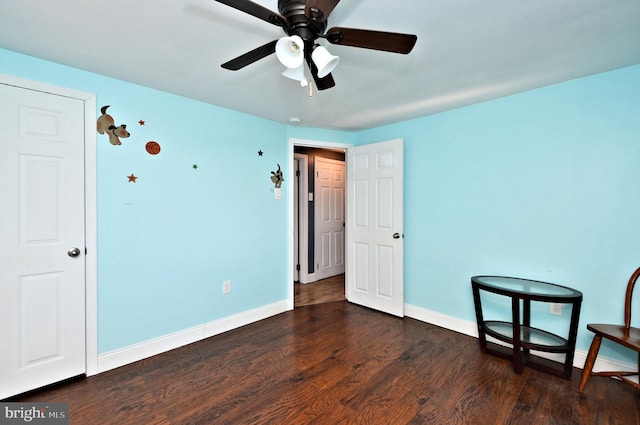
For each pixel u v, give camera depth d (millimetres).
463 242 2822
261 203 3188
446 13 1419
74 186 2033
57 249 1977
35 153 1890
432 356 2381
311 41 1303
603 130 2090
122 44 1717
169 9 1400
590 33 1591
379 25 1515
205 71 2059
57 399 1843
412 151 3221
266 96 2525
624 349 2029
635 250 1985
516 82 2238
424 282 3123
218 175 2809
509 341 2189
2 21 1489
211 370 2176
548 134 2320
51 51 1799
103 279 2160
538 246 2389
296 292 4188
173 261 2518
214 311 2797
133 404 1803
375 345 2572
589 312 2162
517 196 2486
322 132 3641
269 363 2273
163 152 2441
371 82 2217
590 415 1697
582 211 2186
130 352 2279
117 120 2199
